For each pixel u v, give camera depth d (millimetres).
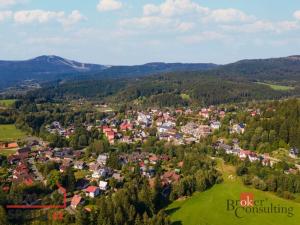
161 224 176625
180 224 197000
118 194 199125
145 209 198625
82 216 176250
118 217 175125
